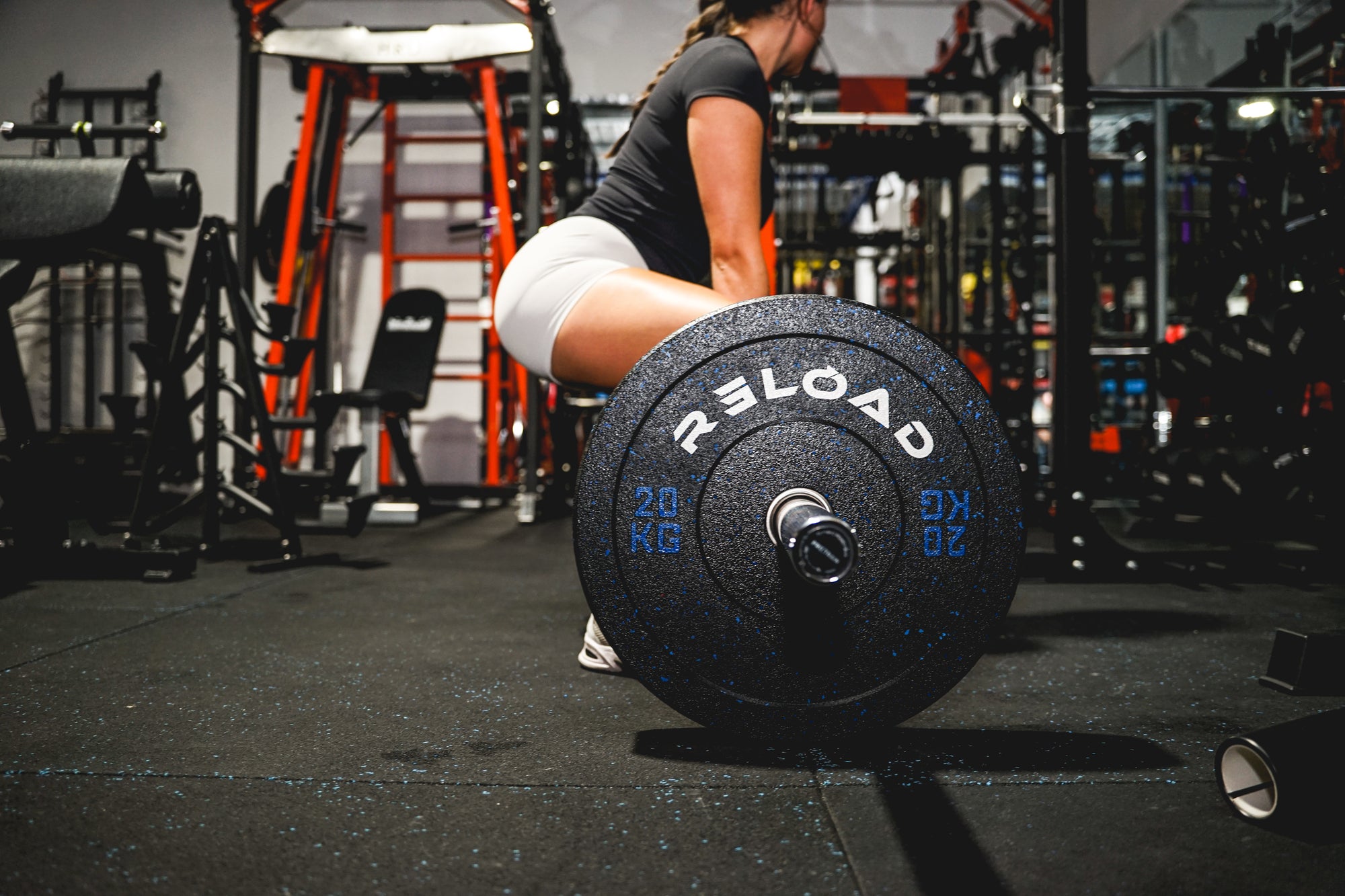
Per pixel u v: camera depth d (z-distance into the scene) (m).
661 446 0.84
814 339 0.84
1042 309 6.04
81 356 5.90
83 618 1.72
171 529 3.54
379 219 6.21
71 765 0.89
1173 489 3.00
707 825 0.75
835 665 0.87
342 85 4.74
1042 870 0.67
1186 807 0.79
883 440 0.85
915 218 5.61
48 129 2.19
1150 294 4.40
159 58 6.26
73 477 2.37
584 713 1.08
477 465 6.15
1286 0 5.10
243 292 2.45
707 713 0.87
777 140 4.28
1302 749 0.73
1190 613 1.77
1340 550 2.21
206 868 0.67
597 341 1.10
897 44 6.75
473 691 1.19
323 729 1.01
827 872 0.66
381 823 0.75
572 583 2.23
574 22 6.69
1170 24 5.77
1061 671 1.30
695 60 1.11
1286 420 2.68
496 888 0.64
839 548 0.68
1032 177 4.17
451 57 4.14
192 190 2.28
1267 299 2.86
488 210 5.55
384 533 3.55
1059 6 2.19
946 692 0.88
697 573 0.85
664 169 1.20
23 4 6.29
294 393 4.95
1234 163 3.16
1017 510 0.87
